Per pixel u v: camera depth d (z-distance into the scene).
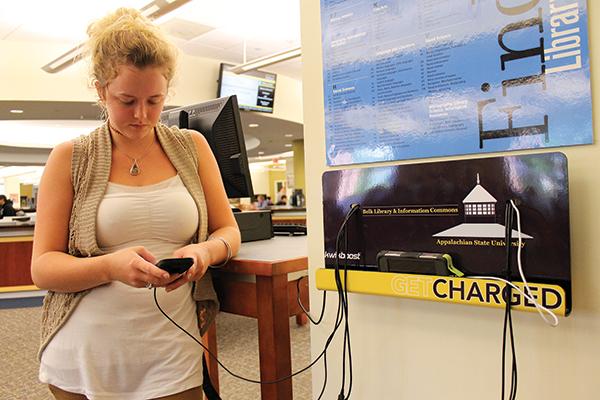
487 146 0.73
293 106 7.95
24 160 11.78
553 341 0.70
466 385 0.78
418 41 0.78
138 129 0.94
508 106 0.70
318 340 0.97
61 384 0.97
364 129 0.85
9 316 3.96
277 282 1.07
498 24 0.71
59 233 0.96
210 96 6.72
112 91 0.89
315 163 0.94
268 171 21.86
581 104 0.65
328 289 0.88
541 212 0.66
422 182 0.77
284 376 1.09
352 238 0.85
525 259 0.67
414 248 0.78
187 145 1.10
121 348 0.94
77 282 0.89
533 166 0.66
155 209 0.98
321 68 0.91
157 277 0.80
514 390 0.70
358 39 0.85
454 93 0.75
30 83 5.70
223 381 2.24
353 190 0.84
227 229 1.11
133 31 0.88
